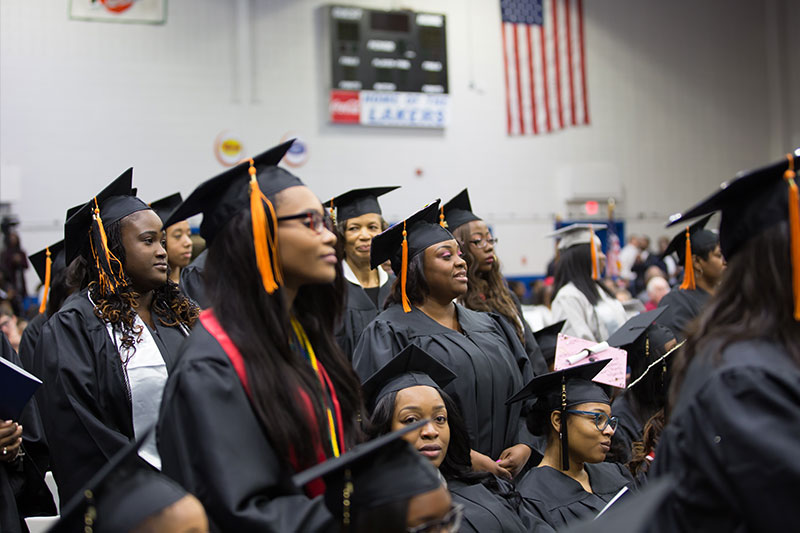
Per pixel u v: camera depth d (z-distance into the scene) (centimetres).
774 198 153
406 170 1348
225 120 1243
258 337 160
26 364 375
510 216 1409
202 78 1234
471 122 1392
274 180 169
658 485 126
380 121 1320
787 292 148
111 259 286
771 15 1574
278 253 166
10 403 233
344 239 444
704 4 1552
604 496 297
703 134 1542
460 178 1381
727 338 148
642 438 345
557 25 1446
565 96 1447
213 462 146
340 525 152
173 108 1214
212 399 151
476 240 396
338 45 1293
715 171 1546
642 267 1185
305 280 169
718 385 141
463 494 266
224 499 143
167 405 158
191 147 1221
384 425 261
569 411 298
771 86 1582
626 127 1492
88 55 1170
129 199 298
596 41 1478
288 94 1284
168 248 399
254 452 150
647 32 1513
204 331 162
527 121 1420
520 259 1412
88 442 266
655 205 1504
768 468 130
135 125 1191
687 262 464
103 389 275
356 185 1318
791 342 145
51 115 1148
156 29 1210
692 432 145
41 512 288
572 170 1430
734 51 1566
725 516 142
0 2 1134
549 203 1432
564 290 480
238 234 164
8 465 273
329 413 175
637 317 378
